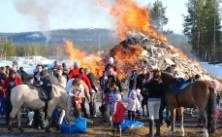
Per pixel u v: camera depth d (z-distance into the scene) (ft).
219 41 362.12
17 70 94.07
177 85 72.64
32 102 77.56
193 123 88.79
